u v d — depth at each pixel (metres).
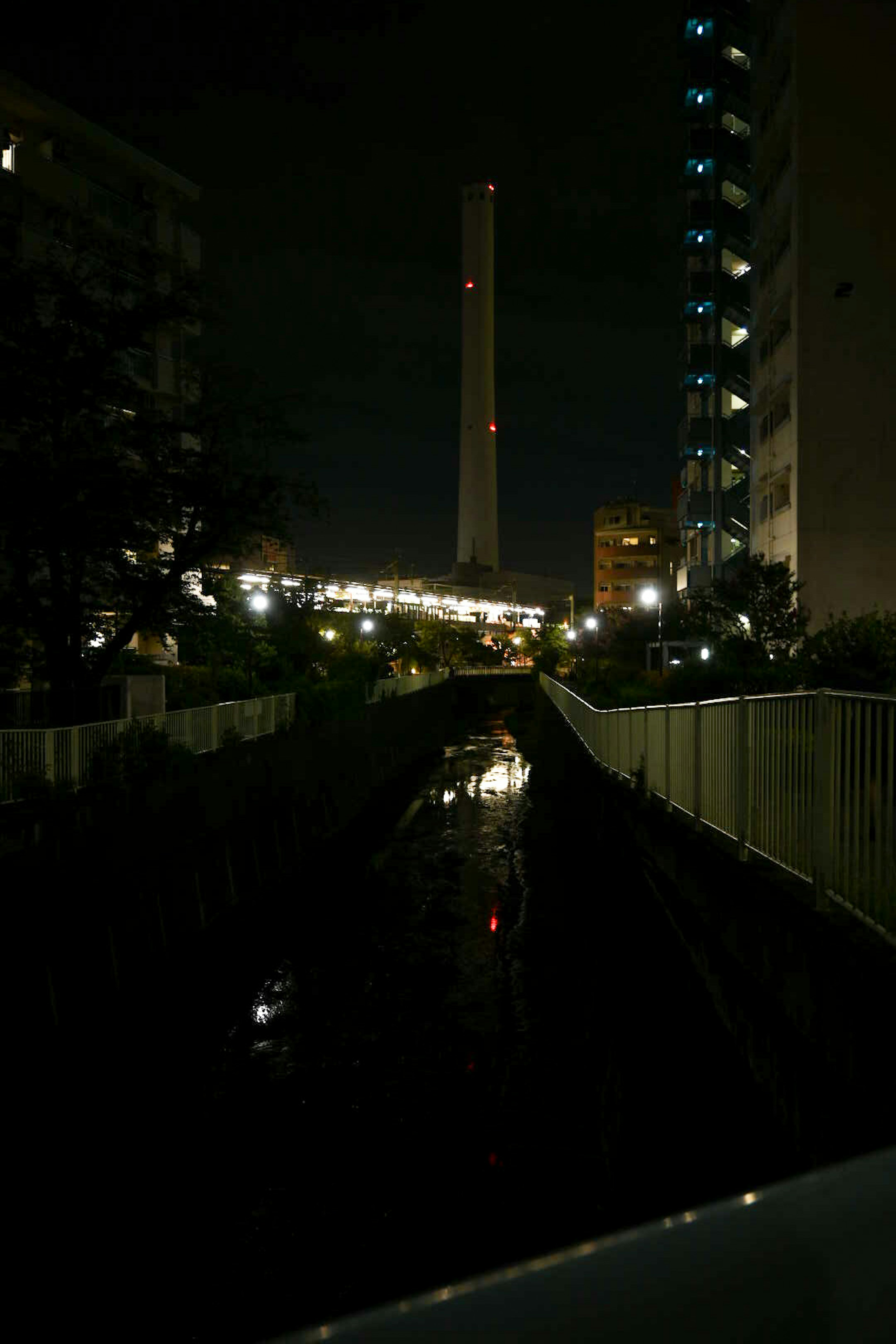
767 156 43.25
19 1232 7.44
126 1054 11.18
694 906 9.80
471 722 73.50
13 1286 6.77
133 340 17.44
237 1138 8.91
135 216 36.62
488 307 173.50
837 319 38.62
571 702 33.97
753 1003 7.11
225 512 18.59
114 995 11.73
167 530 18.91
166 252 19.20
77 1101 9.84
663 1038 10.29
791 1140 6.02
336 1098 9.72
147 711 21.12
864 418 38.50
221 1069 10.64
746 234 50.91
